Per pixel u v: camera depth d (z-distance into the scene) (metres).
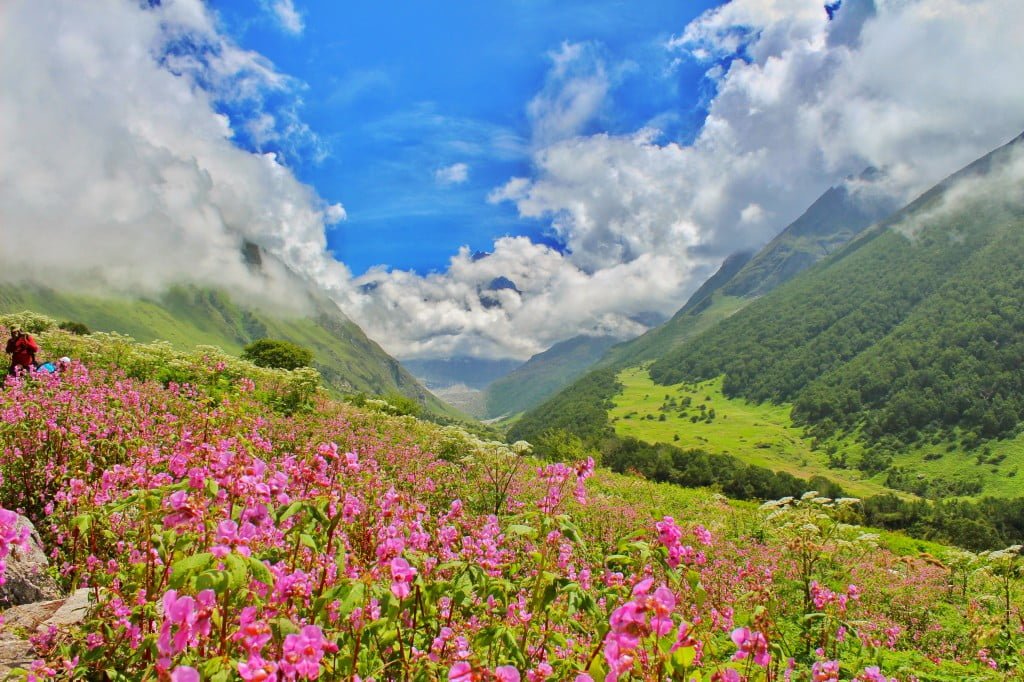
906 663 7.86
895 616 11.84
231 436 7.13
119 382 13.47
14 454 7.88
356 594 3.40
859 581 12.92
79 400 10.44
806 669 6.78
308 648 2.83
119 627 3.85
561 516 4.51
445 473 14.56
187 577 2.97
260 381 20.64
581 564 7.53
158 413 12.40
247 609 3.03
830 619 8.81
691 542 10.74
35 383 12.59
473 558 4.69
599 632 3.76
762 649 3.90
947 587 14.04
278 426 14.52
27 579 5.55
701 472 84.19
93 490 6.22
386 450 15.64
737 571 11.23
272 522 4.57
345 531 5.21
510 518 5.43
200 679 2.68
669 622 3.09
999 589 13.23
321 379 19.81
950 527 59.84
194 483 3.83
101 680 3.84
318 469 4.27
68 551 6.21
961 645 10.62
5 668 4.10
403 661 3.78
